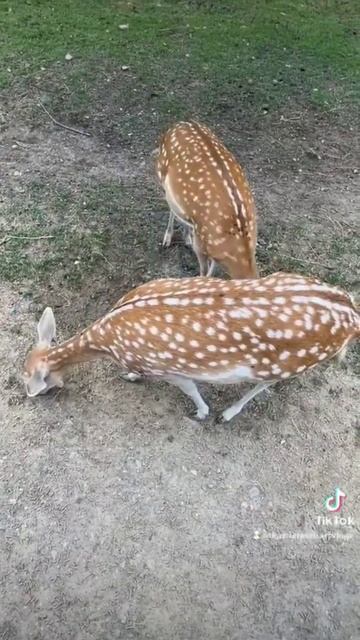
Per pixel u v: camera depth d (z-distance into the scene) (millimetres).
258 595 1541
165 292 1632
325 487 1739
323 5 3697
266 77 3119
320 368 1984
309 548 1625
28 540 1590
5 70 2973
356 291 2221
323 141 2818
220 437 1812
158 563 1575
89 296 2121
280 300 1536
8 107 2801
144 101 2918
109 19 3389
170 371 1645
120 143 2705
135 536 1614
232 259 1866
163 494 1689
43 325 1790
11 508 1638
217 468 1748
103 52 3154
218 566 1580
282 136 2822
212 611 1511
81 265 2205
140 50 3201
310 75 3158
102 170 2570
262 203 2500
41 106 2824
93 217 2371
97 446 1764
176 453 1768
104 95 2920
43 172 2531
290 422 1860
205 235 1913
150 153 2668
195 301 1562
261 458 1779
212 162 1937
